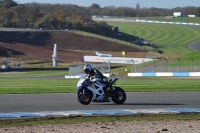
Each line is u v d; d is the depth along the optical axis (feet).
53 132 82.74
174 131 84.07
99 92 126.62
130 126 89.30
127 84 239.30
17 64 636.89
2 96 156.25
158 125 90.63
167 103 132.16
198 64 453.99
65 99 144.46
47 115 105.09
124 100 129.59
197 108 119.44
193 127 88.43
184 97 151.23
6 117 102.06
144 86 213.46
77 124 91.81
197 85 222.28
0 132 82.64
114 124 91.81
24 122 95.14
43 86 219.61
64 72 547.08
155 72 418.51
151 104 129.49
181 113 109.50
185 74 394.73
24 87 208.44
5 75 479.82
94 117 102.37
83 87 126.00
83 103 126.31
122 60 565.12
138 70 445.78
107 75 418.51
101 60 578.25
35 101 137.90
